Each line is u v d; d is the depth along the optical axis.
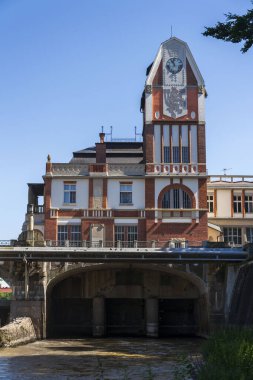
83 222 65.19
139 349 47.00
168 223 65.12
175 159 66.50
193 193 65.69
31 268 56.06
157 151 66.50
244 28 21.70
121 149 73.44
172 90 67.50
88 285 63.50
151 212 65.25
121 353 43.72
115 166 66.69
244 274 51.94
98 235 64.88
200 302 61.28
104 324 63.16
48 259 52.06
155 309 62.88
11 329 47.53
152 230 64.94
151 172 66.00
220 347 27.08
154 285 63.38
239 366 22.19
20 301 55.50
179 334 66.31
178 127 67.06
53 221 65.12
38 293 55.88
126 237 65.00
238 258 52.00
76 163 66.62
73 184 66.06
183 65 67.94
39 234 58.75
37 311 55.50
